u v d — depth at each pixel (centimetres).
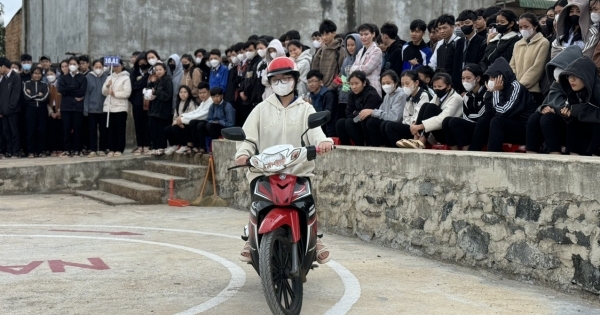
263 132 602
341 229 933
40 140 1603
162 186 1291
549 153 737
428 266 719
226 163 1260
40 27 2208
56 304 560
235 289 614
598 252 558
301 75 1172
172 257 767
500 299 575
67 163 1451
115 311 539
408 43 1113
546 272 611
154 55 1442
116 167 1476
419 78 947
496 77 796
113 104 1498
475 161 692
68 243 861
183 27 1917
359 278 660
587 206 569
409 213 795
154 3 1881
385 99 977
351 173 910
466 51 1000
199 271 692
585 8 792
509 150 813
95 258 760
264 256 495
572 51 741
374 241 859
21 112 1596
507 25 935
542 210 613
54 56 2075
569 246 586
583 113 695
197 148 1359
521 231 637
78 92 1531
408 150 811
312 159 542
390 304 561
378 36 1155
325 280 653
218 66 1361
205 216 1129
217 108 1305
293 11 2017
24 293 597
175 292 603
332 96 1102
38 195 1418
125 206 1253
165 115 1424
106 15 1834
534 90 849
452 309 545
